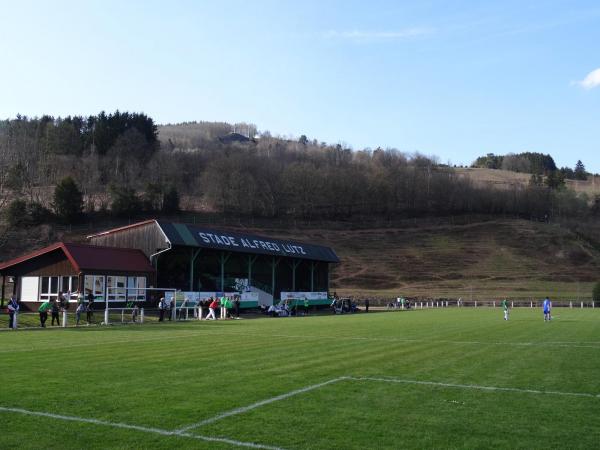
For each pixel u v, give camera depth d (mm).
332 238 124000
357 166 170875
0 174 85125
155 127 158375
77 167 121938
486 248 122812
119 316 36562
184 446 7473
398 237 128750
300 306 56281
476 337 23719
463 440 7879
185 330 27281
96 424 8414
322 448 7453
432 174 164750
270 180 142250
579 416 9289
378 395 10719
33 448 7344
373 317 44344
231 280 54500
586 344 20766
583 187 197875
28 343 19672
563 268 112562
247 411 9289
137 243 45750
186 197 133500
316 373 13148
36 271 40500
